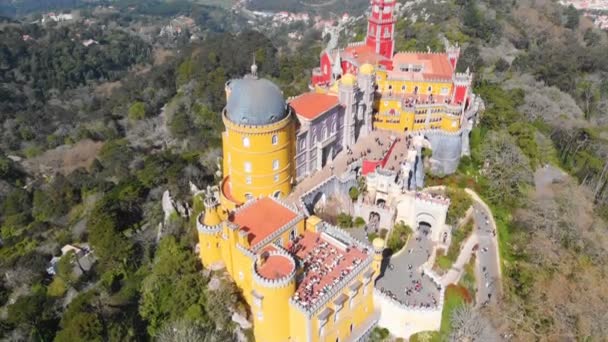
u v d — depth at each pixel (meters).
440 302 83.06
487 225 105.12
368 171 109.12
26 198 154.75
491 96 145.00
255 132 89.06
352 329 83.50
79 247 122.19
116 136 190.88
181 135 173.75
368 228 103.56
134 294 95.19
